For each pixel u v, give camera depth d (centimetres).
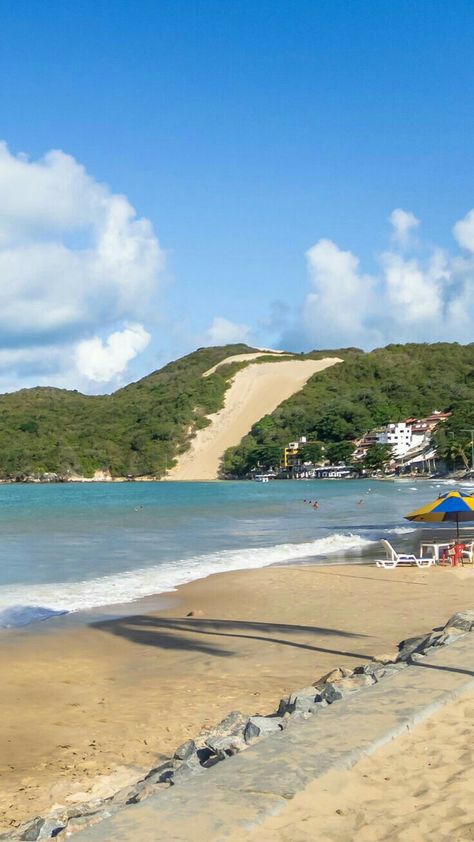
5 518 5625
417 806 508
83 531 4338
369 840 462
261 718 745
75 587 2203
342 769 566
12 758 889
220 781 539
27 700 1131
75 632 1616
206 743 738
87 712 1070
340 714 681
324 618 1700
